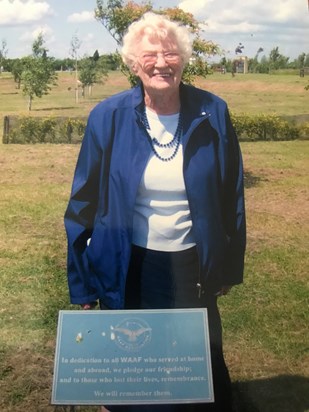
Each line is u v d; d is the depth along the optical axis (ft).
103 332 6.60
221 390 6.91
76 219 6.64
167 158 6.04
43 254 8.36
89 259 6.55
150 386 6.62
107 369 6.61
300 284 8.59
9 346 7.79
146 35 5.85
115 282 6.44
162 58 5.79
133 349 6.61
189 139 6.02
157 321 6.56
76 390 6.60
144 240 6.30
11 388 7.32
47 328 7.91
